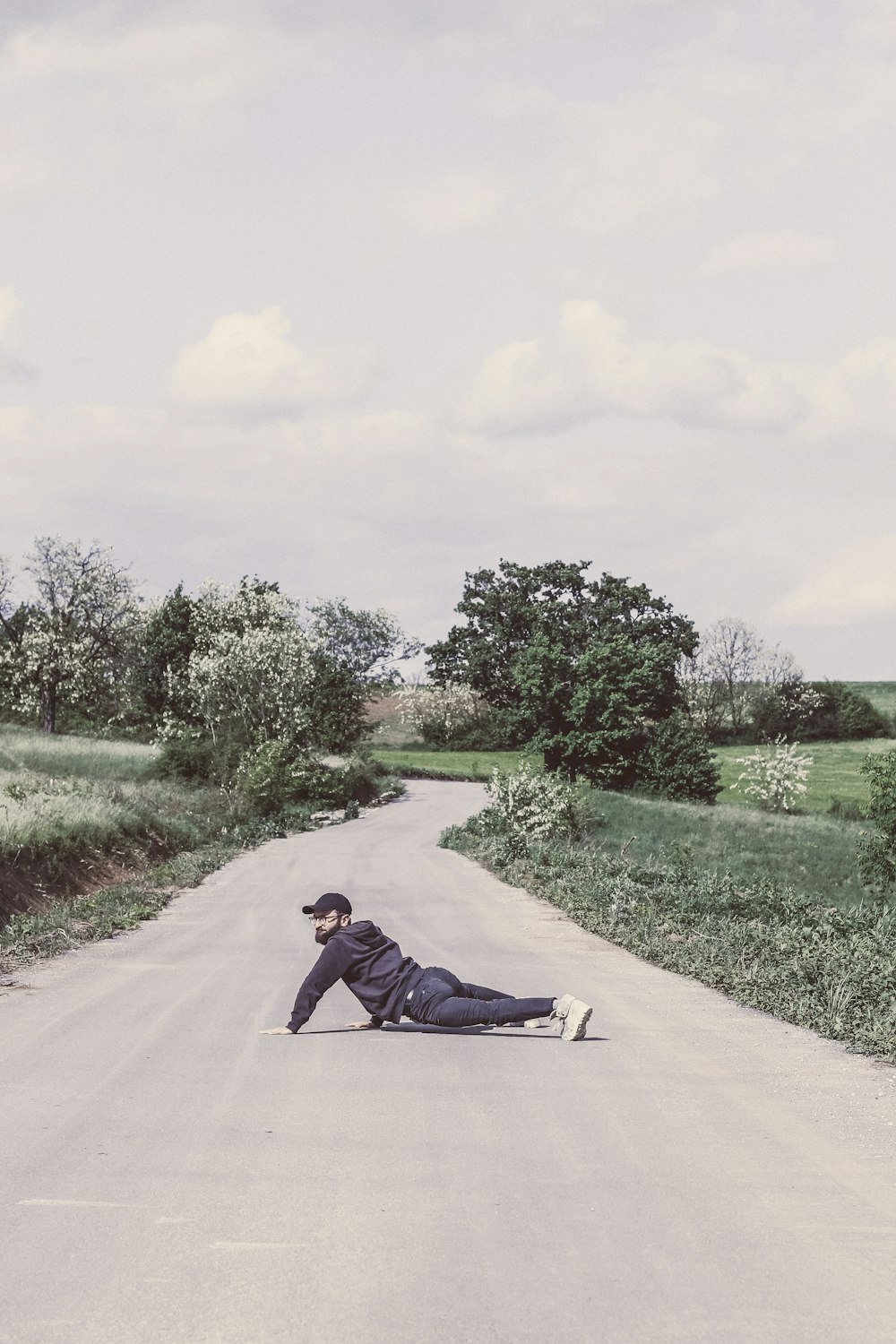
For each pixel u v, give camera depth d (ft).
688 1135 19.35
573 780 228.02
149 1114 20.35
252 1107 20.84
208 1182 16.58
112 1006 31.73
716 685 378.53
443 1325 12.01
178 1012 30.78
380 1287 12.97
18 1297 12.64
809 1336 11.83
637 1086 22.94
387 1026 29.35
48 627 243.81
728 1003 33.65
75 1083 22.63
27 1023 29.09
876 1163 17.87
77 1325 11.98
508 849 95.76
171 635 271.08
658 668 242.99
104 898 61.77
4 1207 15.49
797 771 202.39
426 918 56.39
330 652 314.96
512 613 322.75
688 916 54.19
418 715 394.73
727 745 373.81
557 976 38.47
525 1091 22.35
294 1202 15.74
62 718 264.31
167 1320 12.12
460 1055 25.81
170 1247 14.10
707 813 173.47
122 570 249.14
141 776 149.79
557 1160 17.80
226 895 67.31
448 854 104.32
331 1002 33.04
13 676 244.42
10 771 125.08
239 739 169.99
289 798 161.99
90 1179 16.67
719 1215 15.39
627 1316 12.25
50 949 43.75
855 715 378.53
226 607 281.33
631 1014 31.58
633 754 230.89
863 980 34.04
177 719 216.74
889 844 97.30
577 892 65.21
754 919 54.70
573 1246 14.20
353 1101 21.38
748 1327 12.02
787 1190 16.47
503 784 137.28
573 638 323.78
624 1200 15.96
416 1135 19.12
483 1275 13.30
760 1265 13.66
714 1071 24.49
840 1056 26.07
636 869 79.20
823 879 109.70
